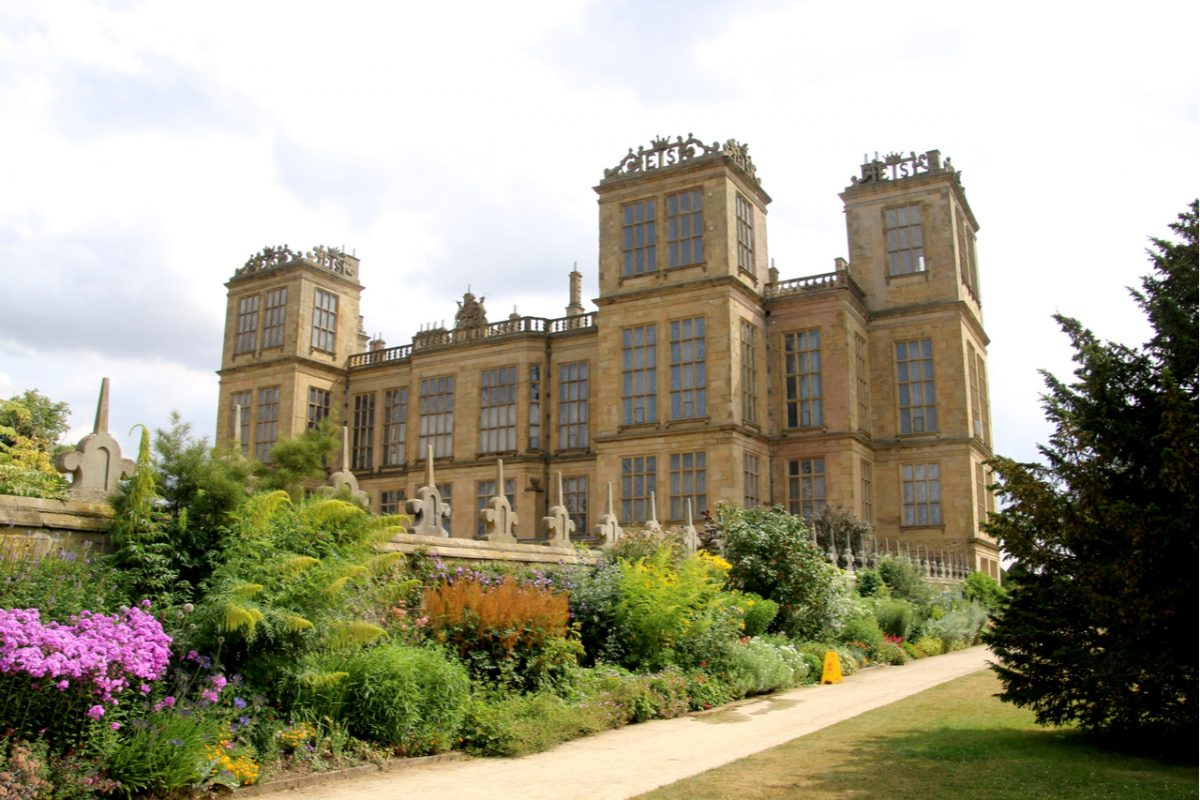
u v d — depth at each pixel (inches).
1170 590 455.5
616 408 1732.3
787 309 1827.0
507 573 733.9
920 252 1898.4
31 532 465.7
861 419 1823.3
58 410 1534.2
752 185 1818.4
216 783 410.9
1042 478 519.5
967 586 1590.8
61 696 374.6
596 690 642.2
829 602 1045.2
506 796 412.8
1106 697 488.7
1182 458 446.6
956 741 520.4
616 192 1800.0
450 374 2052.2
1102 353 501.7
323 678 482.0
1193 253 495.2
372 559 563.5
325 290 2244.1
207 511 518.0
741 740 560.7
